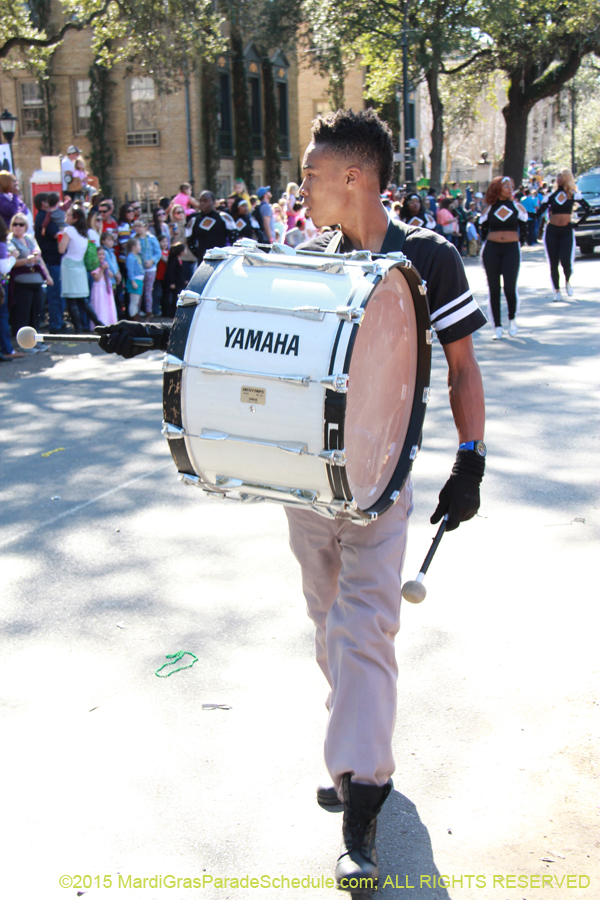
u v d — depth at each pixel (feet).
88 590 12.76
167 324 7.23
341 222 7.50
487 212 32.14
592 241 67.82
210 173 98.43
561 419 21.22
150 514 15.92
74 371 31.12
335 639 7.14
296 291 6.46
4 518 15.92
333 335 6.23
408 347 7.44
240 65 102.99
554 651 10.53
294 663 10.53
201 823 7.80
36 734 9.21
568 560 13.16
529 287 49.55
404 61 84.48
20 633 11.50
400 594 7.27
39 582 13.08
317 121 7.42
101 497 16.96
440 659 10.44
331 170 7.28
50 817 7.93
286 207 54.39
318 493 6.61
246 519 15.56
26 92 98.48
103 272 37.60
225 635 11.30
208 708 9.62
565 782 8.14
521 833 7.54
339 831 7.66
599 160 201.98
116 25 72.84
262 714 9.47
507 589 12.26
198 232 39.68
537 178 94.48
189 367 6.63
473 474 7.36
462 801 7.95
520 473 17.29
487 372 26.91
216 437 6.63
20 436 21.97
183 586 12.80
